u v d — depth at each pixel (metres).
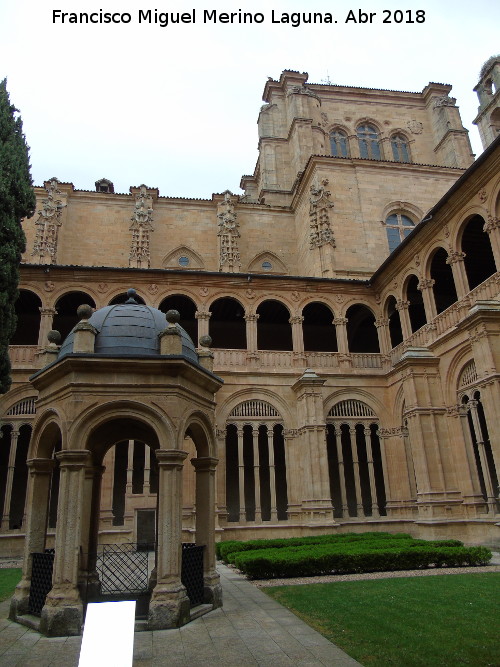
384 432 28.08
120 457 29.11
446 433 23.25
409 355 24.09
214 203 39.09
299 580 14.16
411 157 46.06
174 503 9.47
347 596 11.37
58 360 9.93
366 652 7.37
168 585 9.09
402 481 26.72
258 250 38.97
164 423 9.74
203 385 11.17
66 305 30.62
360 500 26.67
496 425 18.50
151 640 8.10
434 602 10.38
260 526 24.70
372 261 34.75
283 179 43.88
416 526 25.19
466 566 15.69
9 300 18.14
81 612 8.71
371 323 36.00
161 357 9.93
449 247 23.94
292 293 29.94
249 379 27.53
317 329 35.84
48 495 10.65
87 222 36.84
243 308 31.06
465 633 8.11
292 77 47.59
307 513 24.67
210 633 8.48
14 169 18.69
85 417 9.52
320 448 25.38
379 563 15.30
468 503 21.72
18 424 24.47
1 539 22.41
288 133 45.12
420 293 30.95
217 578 10.71
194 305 31.66
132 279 28.30
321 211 34.72
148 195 36.72
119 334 10.46
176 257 37.53
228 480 31.28
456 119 45.09
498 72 46.34
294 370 28.33
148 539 24.02
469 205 22.50
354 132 46.25
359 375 28.66
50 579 9.23
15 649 7.77
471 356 21.70
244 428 32.06
